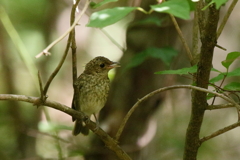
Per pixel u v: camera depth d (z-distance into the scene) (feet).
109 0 14.89
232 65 45.60
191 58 21.16
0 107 43.62
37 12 49.24
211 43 16.70
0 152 43.24
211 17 16.12
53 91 51.65
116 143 20.33
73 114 19.70
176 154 45.50
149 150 39.55
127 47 34.65
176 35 34.04
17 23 49.08
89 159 34.17
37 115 44.55
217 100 49.34
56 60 50.96
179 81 39.17
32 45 49.19
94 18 13.47
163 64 34.04
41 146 42.29
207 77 17.65
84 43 54.39
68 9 51.06
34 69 36.65
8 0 47.91
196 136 19.44
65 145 39.93
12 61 47.21
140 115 34.40
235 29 48.73
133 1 35.06
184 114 48.37
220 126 49.96
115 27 52.65
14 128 43.88
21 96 17.10
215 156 48.62
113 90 34.86
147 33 33.68
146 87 34.09
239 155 48.52
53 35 50.19
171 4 12.53
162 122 47.47
